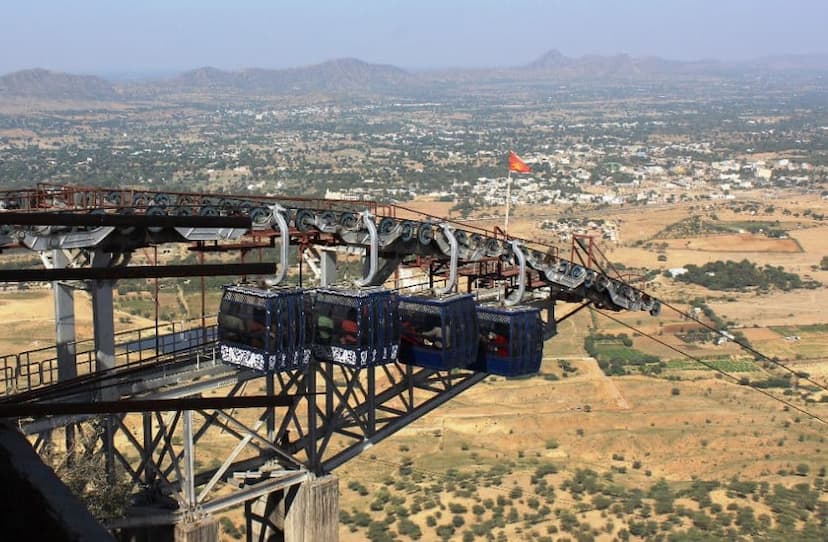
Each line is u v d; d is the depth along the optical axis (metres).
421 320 37.19
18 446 12.73
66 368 33.44
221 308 34.16
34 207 42.06
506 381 100.94
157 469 33.19
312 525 36.28
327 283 38.06
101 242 31.50
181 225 11.66
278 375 36.59
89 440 32.72
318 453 36.94
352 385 37.69
